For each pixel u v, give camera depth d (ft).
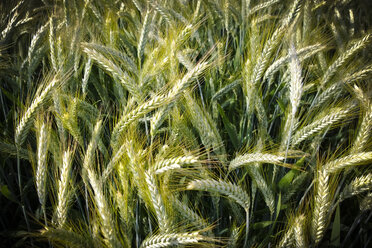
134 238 2.03
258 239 2.11
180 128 2.10
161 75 2.23
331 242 1.98
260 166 2.10
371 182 1.86
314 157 2.20
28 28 3.25
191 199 2.18
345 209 2.43
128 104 1.95
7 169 2.56
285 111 2.29
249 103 2.21
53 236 1.55
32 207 2.43
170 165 1.66
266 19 3.19
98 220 1.71
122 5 3.66
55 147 2.04
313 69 2.65
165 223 1.62
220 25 3.50
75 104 2.03
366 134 1.99
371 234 2.25
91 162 1.82
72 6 2.93
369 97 2.10
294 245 1.83
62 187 1.73
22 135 1.93
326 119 2.00
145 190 1.71
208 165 2.05
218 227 2.04
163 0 3.25
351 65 2.48
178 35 2.28
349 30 3.25
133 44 3.13
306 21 2.79
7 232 2.19
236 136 2.26
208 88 2.68
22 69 2.61
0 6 3.33
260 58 2.13
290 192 2.12
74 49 2.53
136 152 1.84
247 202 1.73
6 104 2.81
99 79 2.89
